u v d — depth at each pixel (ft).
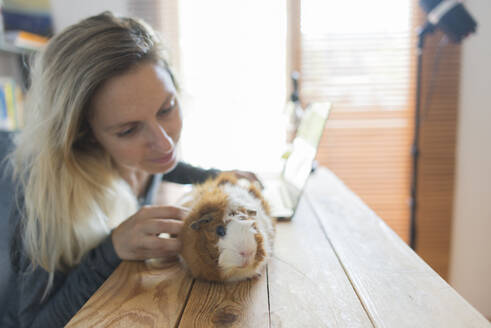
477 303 6.61
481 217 6.34
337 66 6.27
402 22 6.07
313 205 3.07
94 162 2.38
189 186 4.24
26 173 2.31
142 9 6.25
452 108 6.07
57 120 2.09
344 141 6.46
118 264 1.97
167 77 2.27
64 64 2.03
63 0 6.17
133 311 1.45
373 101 6.31
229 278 1.69
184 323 1.35
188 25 6.25
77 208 2.16
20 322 2.22
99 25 2.11
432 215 6.39
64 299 1.96
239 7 6.18
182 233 1.81
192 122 6.58
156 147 2.22
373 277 1.68
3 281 2.32
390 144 6.37
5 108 4.88
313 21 6.15
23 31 5.59
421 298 1.47
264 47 6.28
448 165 6.23
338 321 1.33
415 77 6.13
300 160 3.05
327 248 2.08
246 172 2.76
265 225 1.97
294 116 6.07
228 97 6.48
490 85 5.98
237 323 1.34
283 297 1.54
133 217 2.02
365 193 6.55
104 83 1.99
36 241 2.10
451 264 6.55
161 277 1.79
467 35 4.70
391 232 2.34
